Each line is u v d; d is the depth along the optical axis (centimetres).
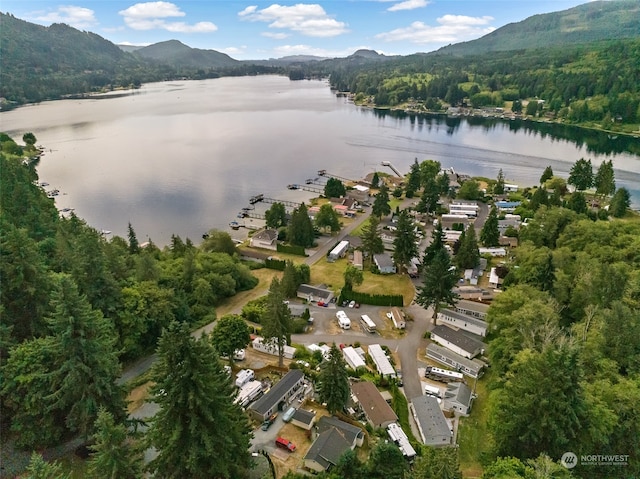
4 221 7450
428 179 15312
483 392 5922
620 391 4294
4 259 4941
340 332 7438
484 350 6669
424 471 3847
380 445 4250
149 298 6456
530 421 4138
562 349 4153
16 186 10081
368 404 5384
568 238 9081
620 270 6581
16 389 4259
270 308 6069
